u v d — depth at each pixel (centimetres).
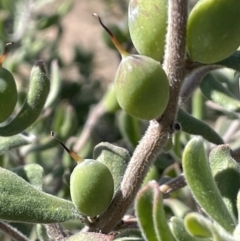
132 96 9
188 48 9
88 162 10
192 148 10
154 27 10
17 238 12
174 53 9
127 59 9
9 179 10
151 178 16
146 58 9
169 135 10
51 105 21
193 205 20
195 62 9
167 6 9
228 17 9
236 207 11
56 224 12
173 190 12
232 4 9
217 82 14
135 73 9
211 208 10
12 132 11
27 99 12
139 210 9
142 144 10
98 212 10
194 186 10
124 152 12
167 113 10
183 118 13
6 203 10
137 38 10
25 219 10
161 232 9
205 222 9
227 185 11
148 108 9
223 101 14
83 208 10
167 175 17
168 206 18
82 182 10
